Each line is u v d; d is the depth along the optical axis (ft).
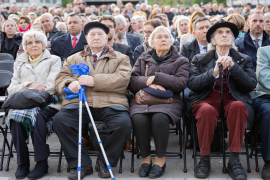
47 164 10.59
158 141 10.11
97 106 10.51
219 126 11.54
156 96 10.53
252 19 14.83
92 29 11.32
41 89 11.04
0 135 14.39
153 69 11.33
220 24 11.12
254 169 10.53
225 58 9.99
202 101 10.85
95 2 46.32
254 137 11.02
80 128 9.68
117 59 11.24
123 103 10.69
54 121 10.22
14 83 11.59
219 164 11.03
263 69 11.38
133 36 18.31
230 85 10.85
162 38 11.25
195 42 14.62
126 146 12.49
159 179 9.89
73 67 10.28
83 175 10.04
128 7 39.47
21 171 10.27
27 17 22.98
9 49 18.75
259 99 11.09
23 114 10.23
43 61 11.76
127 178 10.00
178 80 10.85
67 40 16.28
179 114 10.60
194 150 10.45
